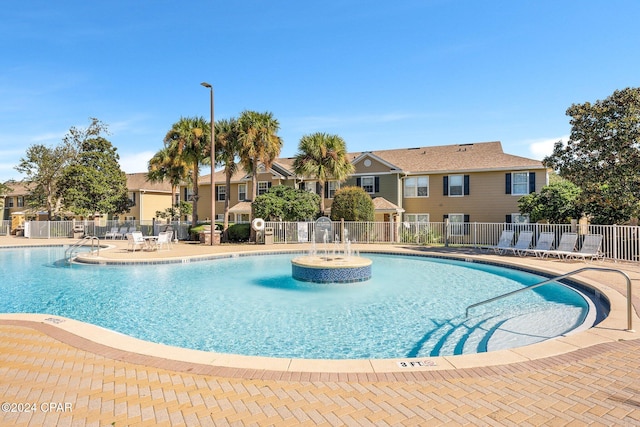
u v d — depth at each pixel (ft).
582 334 18.38
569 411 11.23
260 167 104.78
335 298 32.73
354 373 14.11
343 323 25.46
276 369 14.53
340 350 20.58
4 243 81.92
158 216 113.39
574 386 12.87
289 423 10.70
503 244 60.54
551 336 21.47
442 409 11.43
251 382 13.44
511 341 21.03
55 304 31.32
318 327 24.62
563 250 51.90
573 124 58.90
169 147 89.92
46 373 14.26
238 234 83.35
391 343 21.58
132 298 33.24
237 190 112.27
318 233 80.18
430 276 43.60
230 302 31.55
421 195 92.73
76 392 12.71
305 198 82.58
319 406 11.71
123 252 62.08
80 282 40.63
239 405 11.80
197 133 84.64
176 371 14.42
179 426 10.55
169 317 27.25
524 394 12.34
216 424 10.65
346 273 39.32
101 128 125.90
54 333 19.15
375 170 93.71
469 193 87.81
